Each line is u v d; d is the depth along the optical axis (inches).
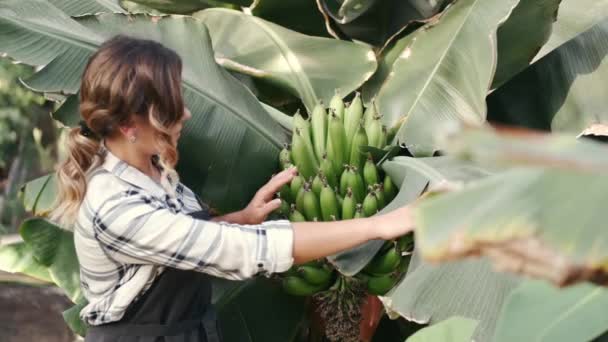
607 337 52.8
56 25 98.0
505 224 27.1
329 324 94.4
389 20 123.2
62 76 95.5
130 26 100.5
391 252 86.0
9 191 315.0
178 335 76.7
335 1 124.3
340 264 81.1
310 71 111.3
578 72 102.8
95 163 75.1
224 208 95.7
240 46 117.0
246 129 97.1
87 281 76.1
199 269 71.3
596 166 23.2
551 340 45.0
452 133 24.7
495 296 71.8
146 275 73.9
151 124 70.7
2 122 309.3
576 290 47.0
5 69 295.7
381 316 111.5
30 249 133.4
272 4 125.9
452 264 75.4
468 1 104.0
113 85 70.1
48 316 275.3
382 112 102.5
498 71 108.3
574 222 25.7
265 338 101.5
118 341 75.9
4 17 96.7
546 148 23.8
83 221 73.2
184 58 98.7
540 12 98.4
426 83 100.9
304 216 90.7
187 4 133.6
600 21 104.8
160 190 74.7
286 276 93.2
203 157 94.9
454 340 59.7
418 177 82.0
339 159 91.8
